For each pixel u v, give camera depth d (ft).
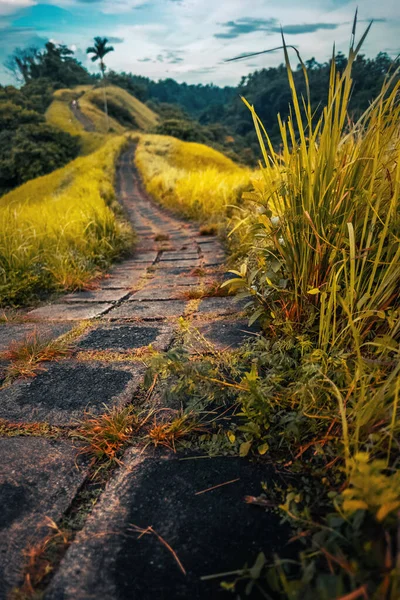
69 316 9.11
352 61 4.86
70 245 15.46
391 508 2.45
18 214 16.46
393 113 4.91
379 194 4.72
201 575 2.87
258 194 6.55
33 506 3.56
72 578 2.88
